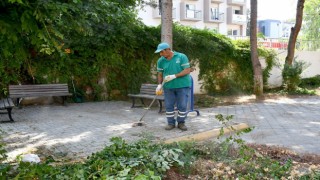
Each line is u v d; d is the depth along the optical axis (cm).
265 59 1694
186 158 394
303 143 591
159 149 409
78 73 1178
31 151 518
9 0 239
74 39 1109
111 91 1259
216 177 364
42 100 1124
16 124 747
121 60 1236
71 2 296
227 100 1314
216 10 4147
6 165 363
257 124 778
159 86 670
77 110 983
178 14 3812
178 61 650
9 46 297
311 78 1956
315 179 359
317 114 948
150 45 1304
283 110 1031
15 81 1063
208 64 1508
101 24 1136
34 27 270
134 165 342
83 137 616
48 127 712
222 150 435
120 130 677
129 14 1134
